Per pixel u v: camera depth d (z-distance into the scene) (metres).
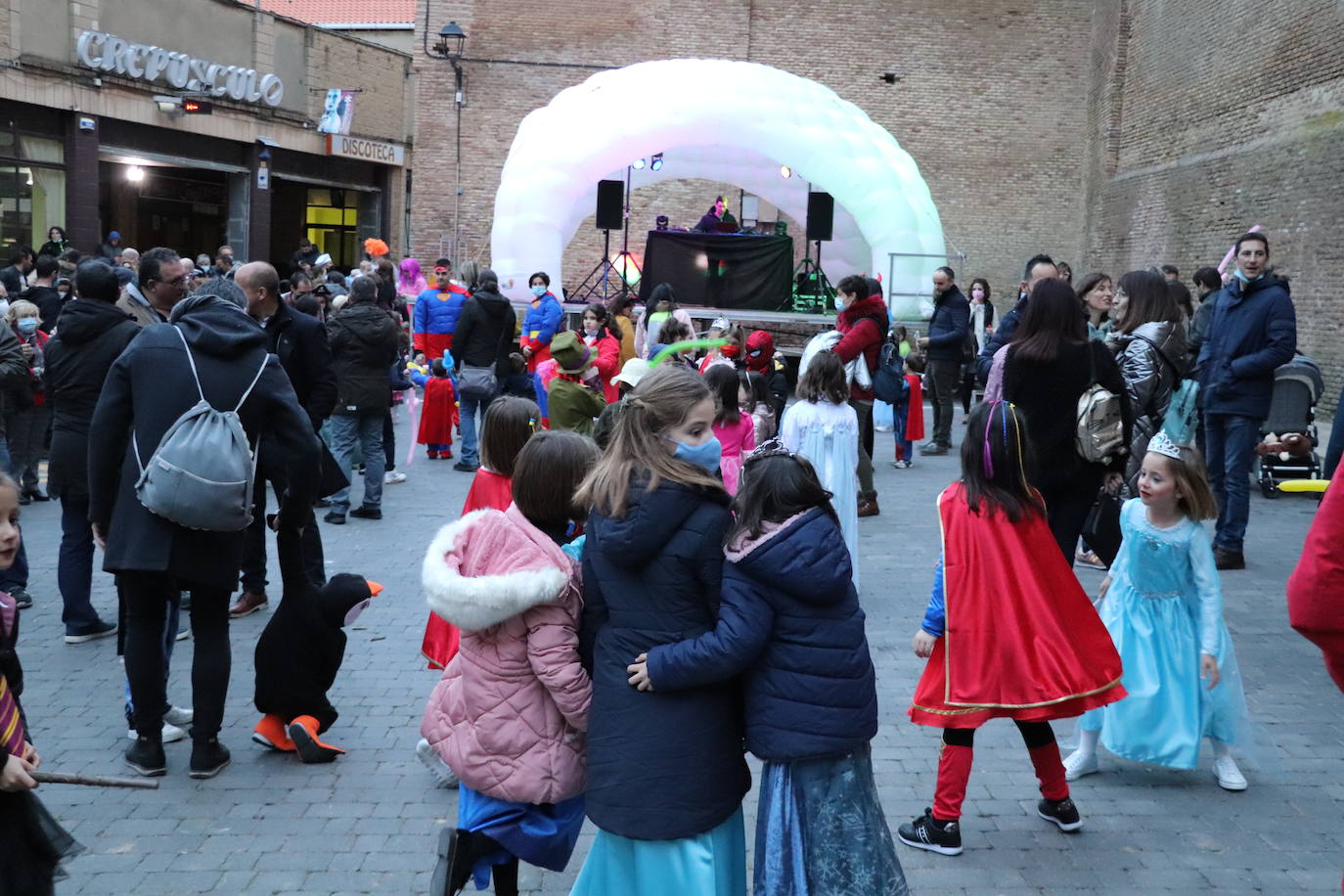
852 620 3.14
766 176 20.84
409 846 4.22
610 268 22.42
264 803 4.55
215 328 4.71
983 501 4.18
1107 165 26.84
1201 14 22.69
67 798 4.55
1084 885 3.96
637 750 3.07
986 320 17.56
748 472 3.12
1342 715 5.52
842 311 9.51
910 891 3.89
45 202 20.02
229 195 24.86
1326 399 17.08
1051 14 28.16
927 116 28.38
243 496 4.49
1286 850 4.22
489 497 4.92
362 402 9.32
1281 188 19.16
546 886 3.97
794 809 3.15
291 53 25.59
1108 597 4.84
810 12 28.11
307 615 4.92
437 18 28.20
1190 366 8.99
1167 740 4.62
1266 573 7.95
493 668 3.39
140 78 21.36
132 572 4.60
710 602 3.09
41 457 10.78
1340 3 17.83
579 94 18.36
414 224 28.80
